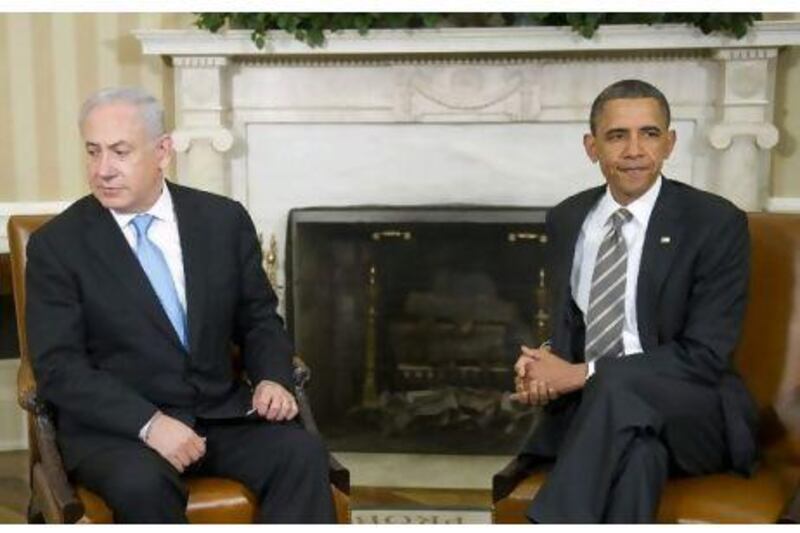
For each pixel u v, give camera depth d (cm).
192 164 346
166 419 207
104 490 198
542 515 193
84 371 210
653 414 197
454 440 358
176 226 227
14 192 358
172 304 223
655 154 220
